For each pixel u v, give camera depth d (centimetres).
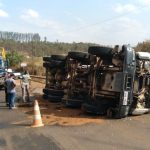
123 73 1420
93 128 1253
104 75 1501
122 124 1327
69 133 1177
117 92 1454
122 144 1021
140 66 1566
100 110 1501
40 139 1105
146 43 3659
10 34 13388
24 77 2052
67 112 1620
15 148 1012
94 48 1502
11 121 1447
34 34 13588
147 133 1169
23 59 6366
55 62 1984
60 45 11581
